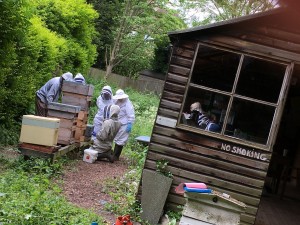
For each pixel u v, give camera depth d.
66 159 9.55
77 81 11.50
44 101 10.51
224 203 5.78
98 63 31.77
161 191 6.88
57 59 13.98
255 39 6.94
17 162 8.09
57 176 8.09
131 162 11.49
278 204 10.08
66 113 9.48
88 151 10.34
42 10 14.70
